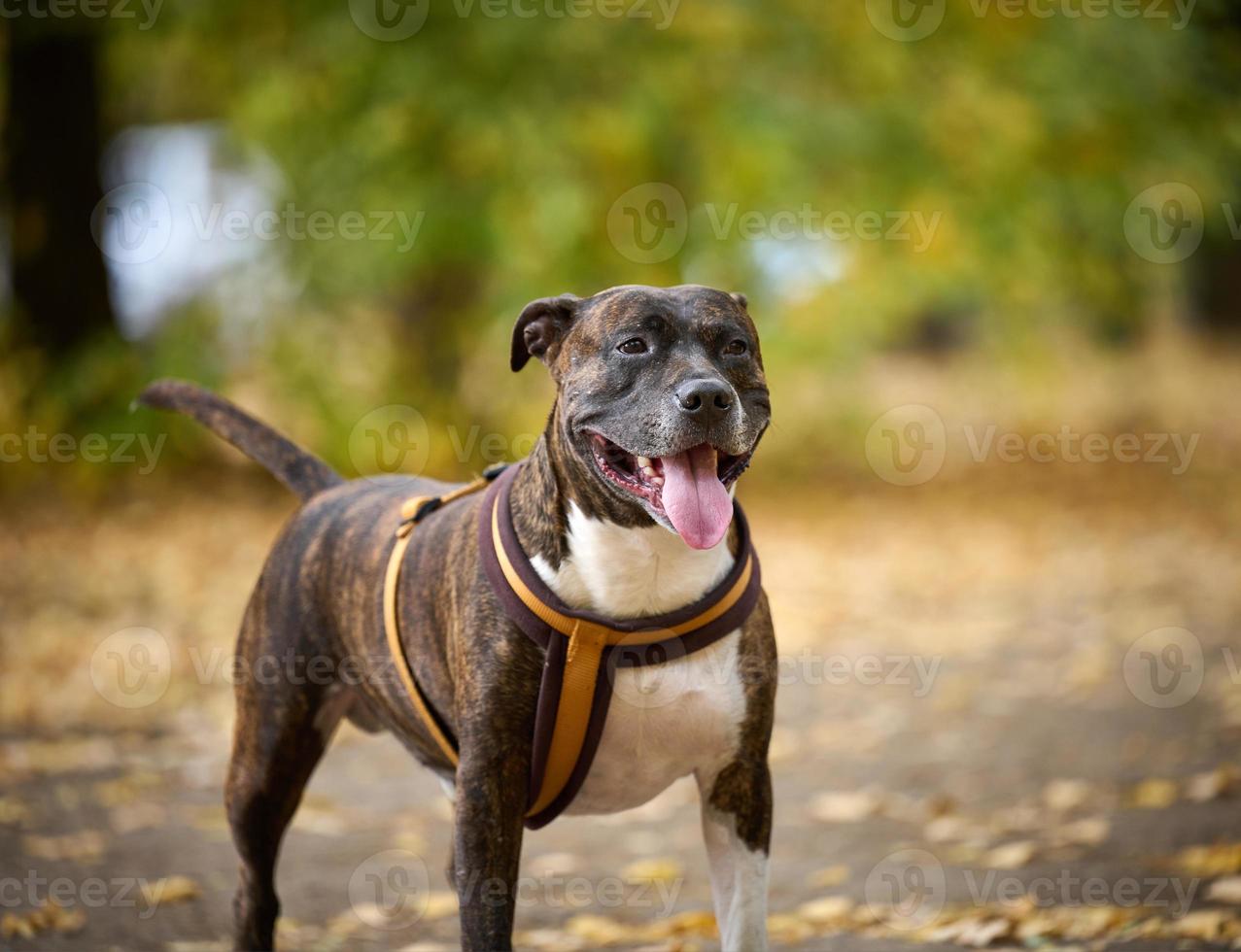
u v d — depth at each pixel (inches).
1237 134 674.8
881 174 626.5
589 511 154.2
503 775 155.6
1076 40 666.2
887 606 460.1
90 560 514.0
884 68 620.4
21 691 363.9
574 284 602.9
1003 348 810.8
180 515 595.5
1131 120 663.8
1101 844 242.8
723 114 587.5
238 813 191.9
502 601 155.8
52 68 674.2
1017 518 605.9
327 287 637.3
